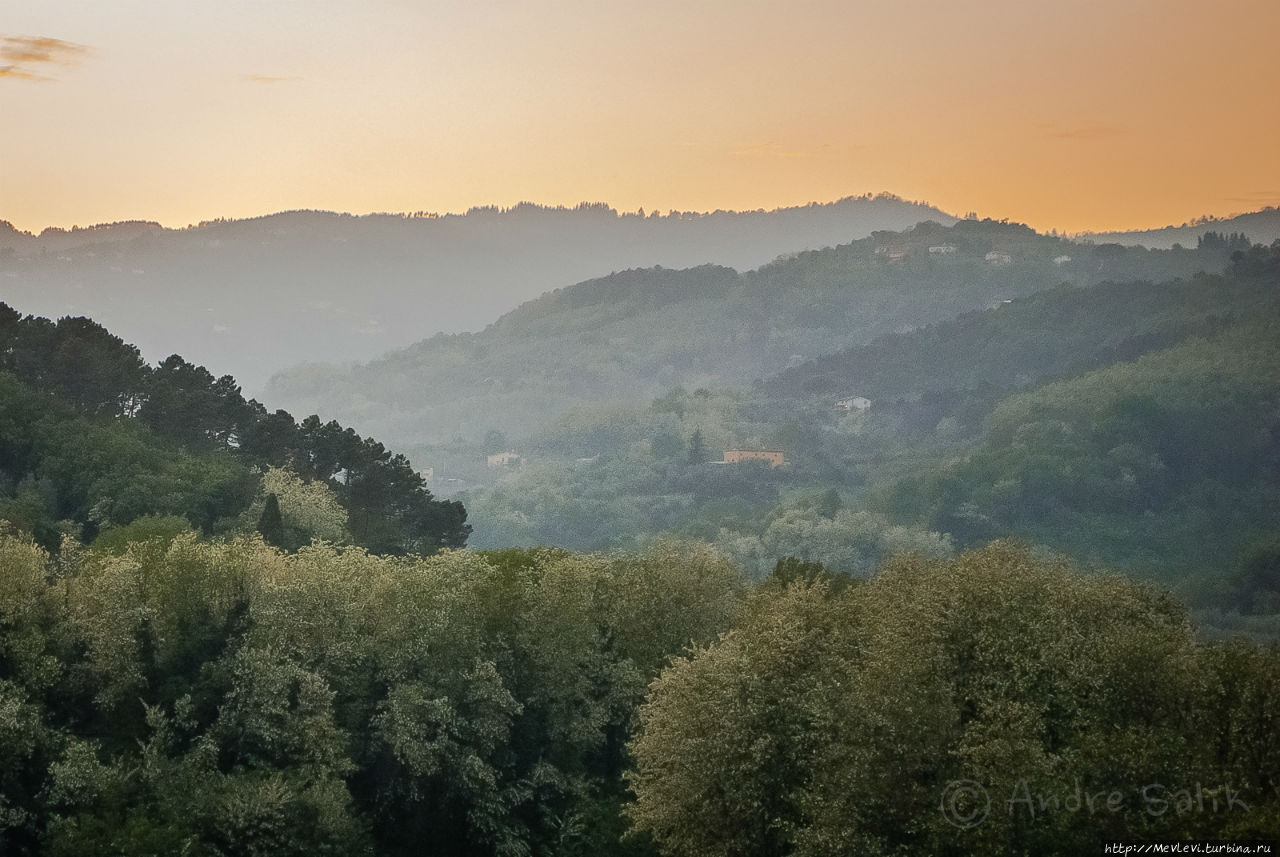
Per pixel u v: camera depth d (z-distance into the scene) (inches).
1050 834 1478.8
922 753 1642.5
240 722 2228.1
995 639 1802.4
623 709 2524.6
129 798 2031.3
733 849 1801.2
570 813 2331.4
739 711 1845.5
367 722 2396.7
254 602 2432.3
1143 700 1660.9
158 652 2341.3
